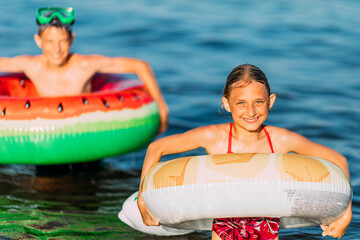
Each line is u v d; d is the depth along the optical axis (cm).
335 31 2158
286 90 1455
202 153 1051
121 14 2391
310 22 2302
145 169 659
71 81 1061
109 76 1181
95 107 968
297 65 1716
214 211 578
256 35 2089
